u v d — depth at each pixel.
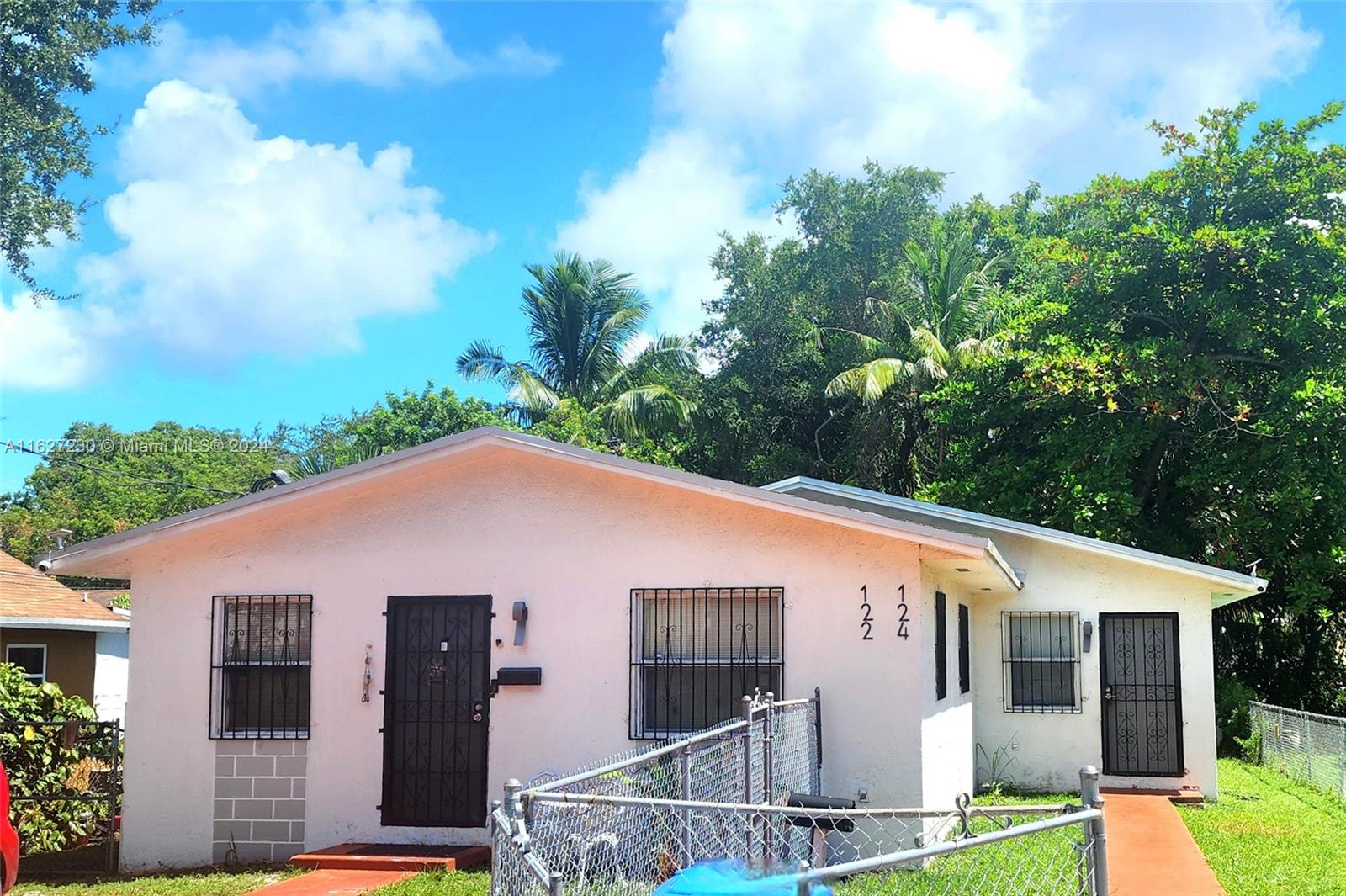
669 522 11.01
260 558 11.54
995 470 23.62
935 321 30.34
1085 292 24.27
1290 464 21.08
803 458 32.25
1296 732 17.20
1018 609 15.70
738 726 7.31
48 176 16.70
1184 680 15.13
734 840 7.31
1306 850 11.12
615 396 36.75
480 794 10.91
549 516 11.20
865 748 10.38
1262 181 22.94
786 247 35.06
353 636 11.30
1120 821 12.48
